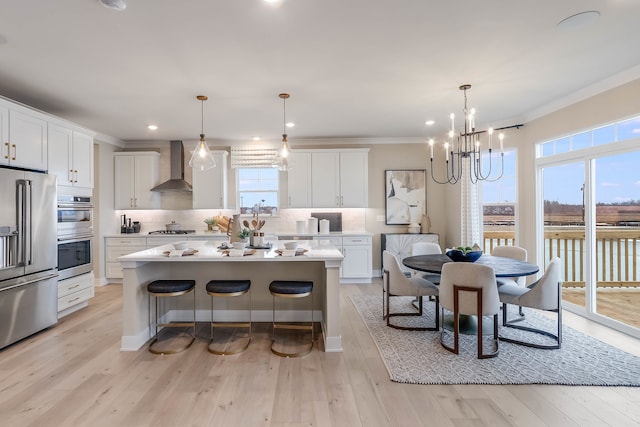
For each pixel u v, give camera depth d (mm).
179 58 2758
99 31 2332
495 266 3139
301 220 5969
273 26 2297
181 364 2701
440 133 5660
